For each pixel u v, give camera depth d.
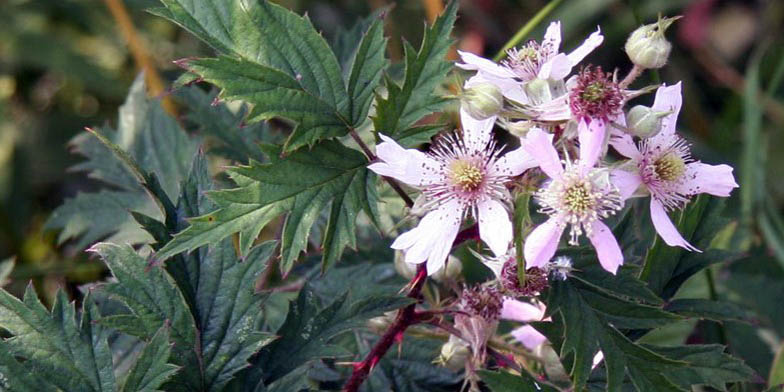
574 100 0.22
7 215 0.42
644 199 0.30
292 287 0.31
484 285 0.25
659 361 0.23
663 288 0.25
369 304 0.24
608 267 0.22
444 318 0.27
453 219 0.23
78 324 0.25
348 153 0.24
